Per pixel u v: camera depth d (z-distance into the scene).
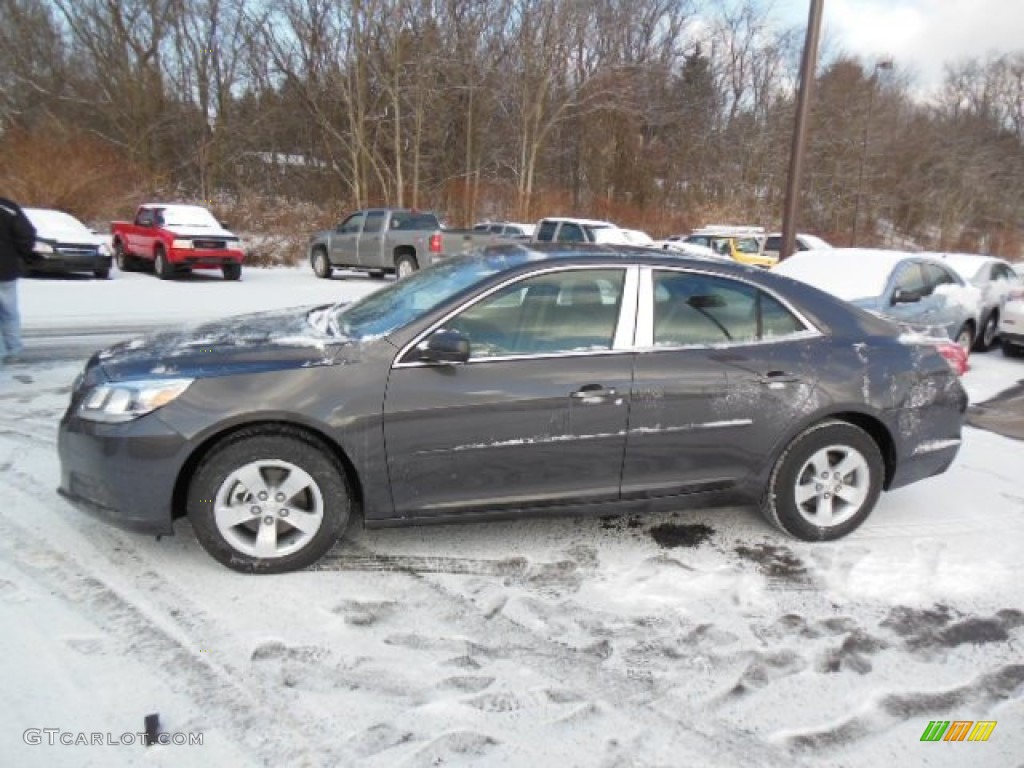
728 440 3.67
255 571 3.33
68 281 14.75
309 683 2.63
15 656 2.68
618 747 2.39
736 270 3.83
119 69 31.62
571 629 3.05
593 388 3.45
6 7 31.50
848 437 3.84
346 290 15.19
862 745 2.45
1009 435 6.36
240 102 32.91
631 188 37.81
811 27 9.73
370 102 31.33
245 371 3.23
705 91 42.66
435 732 2.42
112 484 3.19
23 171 21.95
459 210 33.22
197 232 16.02
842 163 44.00
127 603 3.06
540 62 32.06
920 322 8.02
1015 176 54.50
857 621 3.20
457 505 3.45
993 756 2.42
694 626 3.11
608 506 3.63
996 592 3.48
